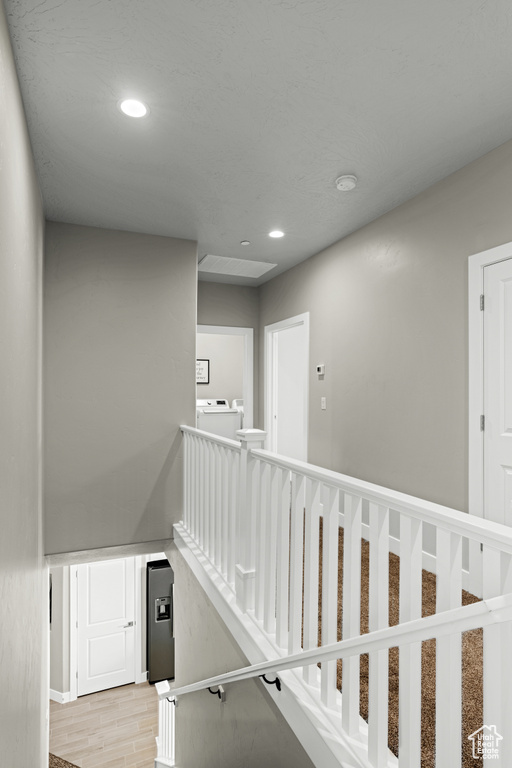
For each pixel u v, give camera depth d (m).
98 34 1.57
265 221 3.29
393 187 2.75
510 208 2.24
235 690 2.20
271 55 1.68
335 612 1.47
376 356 3.23
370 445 3.28
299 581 1.67
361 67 1.74
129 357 3.47
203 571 2.72
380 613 1.22
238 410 6.33
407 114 2.04
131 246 3.50
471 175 2.46
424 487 2.77
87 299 3.35
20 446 1.75
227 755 2.31
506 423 2.26
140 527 3.49
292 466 1.70
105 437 3.39
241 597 2.17
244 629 2.02
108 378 3.40
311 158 2.42
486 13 1.49
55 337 3.26
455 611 0.91
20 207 1.74
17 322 1.64
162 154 2.37
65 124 2.08
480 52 1.67
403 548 1.15
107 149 2.31
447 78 1.81
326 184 2.71
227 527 2.49
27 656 1.93
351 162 2.46
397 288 3.03
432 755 1.31
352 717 1.34
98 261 3.39
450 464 2.58
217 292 5.15
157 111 2.00
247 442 2.15
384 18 1.51
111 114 2.02
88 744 4.61
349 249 3.56
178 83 1.82
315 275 4.07
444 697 1.00
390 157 2.40
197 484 3.16
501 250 2.27
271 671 1.61
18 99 1.71
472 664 1.79
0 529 1.31
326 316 3.88
